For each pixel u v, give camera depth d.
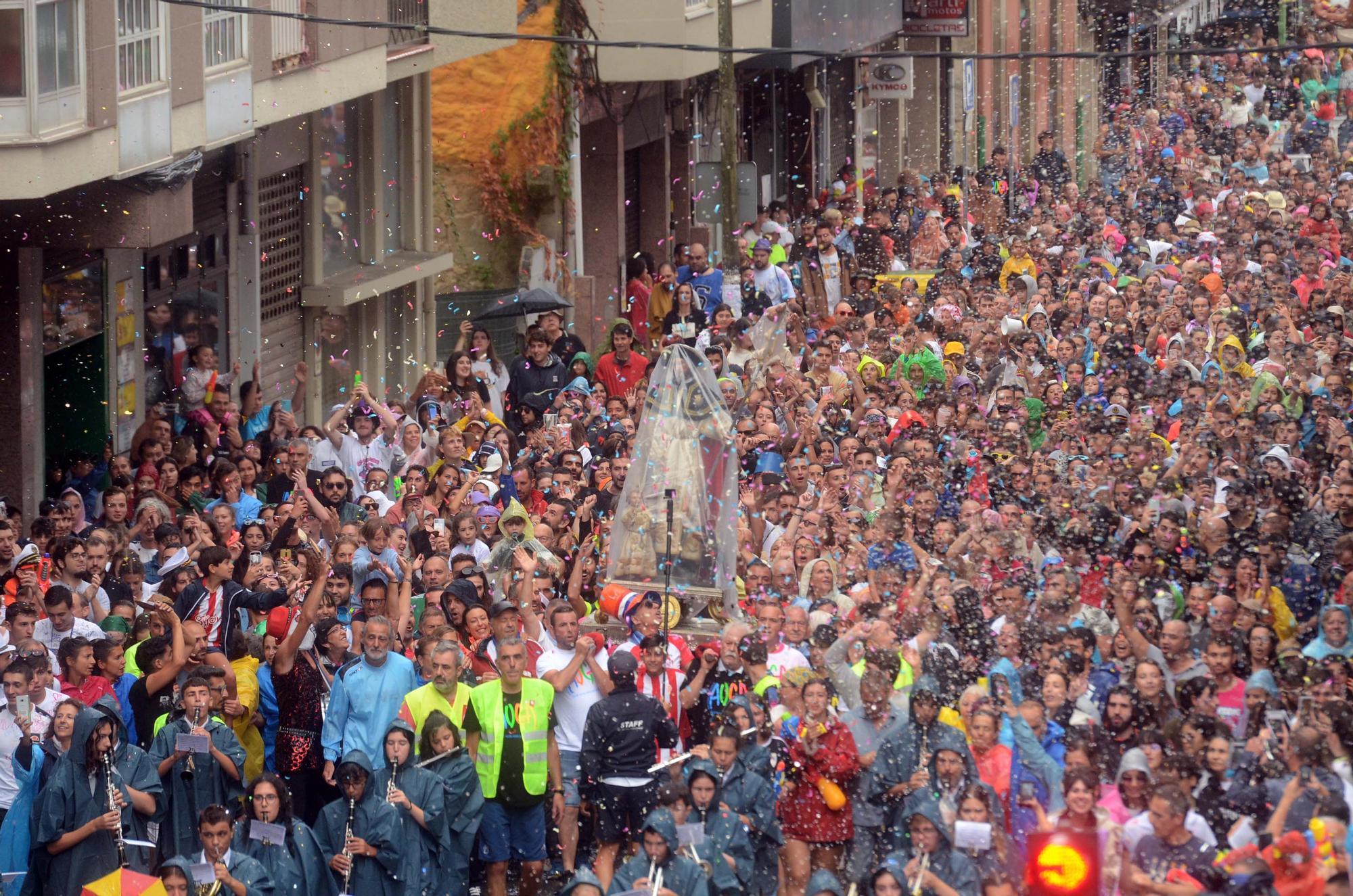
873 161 85.00
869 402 37.44
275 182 44.38
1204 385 38.28
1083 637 23.86
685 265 55.16
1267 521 28.94
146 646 23.45
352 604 25.83
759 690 23.61
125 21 33.03
